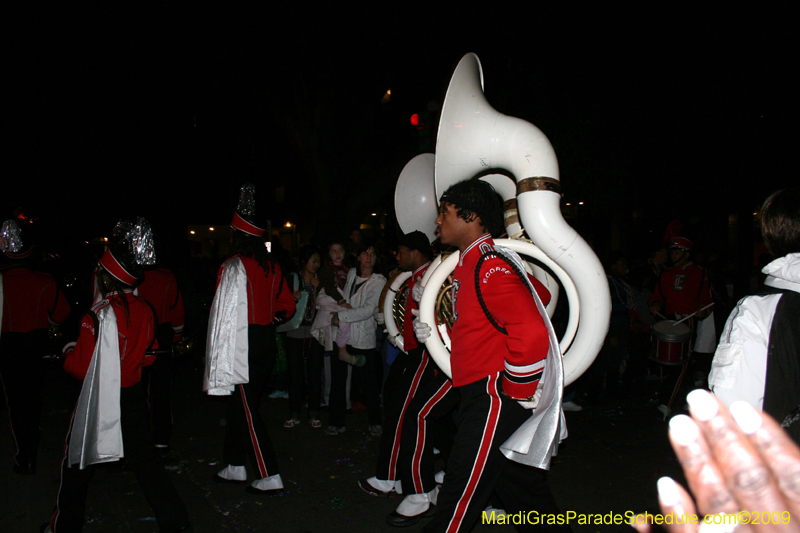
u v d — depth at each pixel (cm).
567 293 259
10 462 405
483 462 212
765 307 143
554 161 252
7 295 361
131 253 273
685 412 536
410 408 306
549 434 198
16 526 309
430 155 392
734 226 1368
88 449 254
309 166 919
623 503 335
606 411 545
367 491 344
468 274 220
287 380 594
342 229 920
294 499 341
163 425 411
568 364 250
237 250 343
